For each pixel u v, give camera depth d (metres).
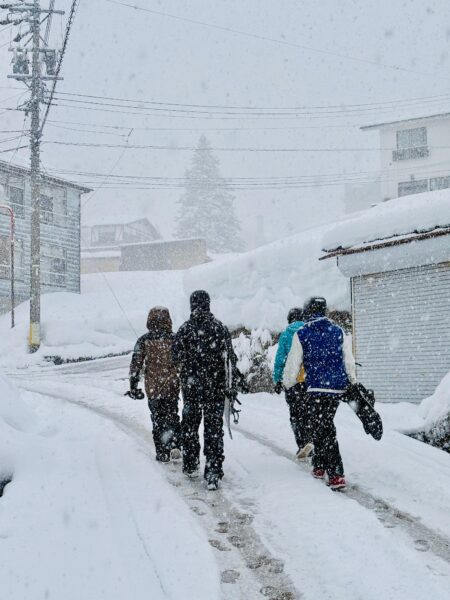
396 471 5.39
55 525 3.94
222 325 5.45
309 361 5.15
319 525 3.98
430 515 4.27
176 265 50.38
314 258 12.22
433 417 7.32
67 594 2.96
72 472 5.31
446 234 8.43
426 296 9.15
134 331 27.16
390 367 9.62
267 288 13.35
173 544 3.62
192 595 2.96
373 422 5.14
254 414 9.03
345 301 11.29
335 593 3.04
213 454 5.06
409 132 36.84
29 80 23.75
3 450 5.25
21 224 31.22
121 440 7.02
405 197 13.30
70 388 13.20
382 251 9.38
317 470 5.27
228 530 3.99
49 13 22.75
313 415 5.09
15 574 3.19
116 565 3.31
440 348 8.89
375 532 3.80
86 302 31.11
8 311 29.88
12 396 6.86
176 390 6.03
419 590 3.00
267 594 3.05
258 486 5.07
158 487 4.92
